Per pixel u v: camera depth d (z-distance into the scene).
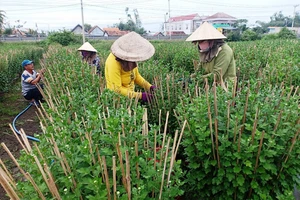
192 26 75.00
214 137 2.55
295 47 10.65
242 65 6.11
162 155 2.18
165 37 57.16
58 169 1.87
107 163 1.90
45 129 2.47
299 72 4.00
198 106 2.56
